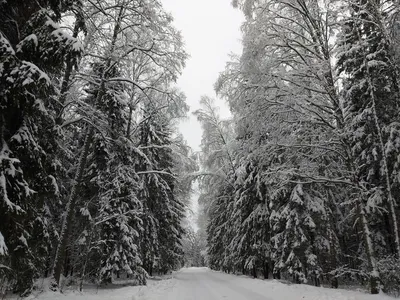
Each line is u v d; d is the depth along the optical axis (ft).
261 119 39.73
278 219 51.31
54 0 23.62
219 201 98.48
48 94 26.37
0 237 17.44
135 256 48.91
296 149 39.58
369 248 32.73
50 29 22.17
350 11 35.63
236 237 73.77
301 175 37.47
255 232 63.46
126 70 53.26
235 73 42.24
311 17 38.63
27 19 22.58
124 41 46.47
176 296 38.55
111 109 46.91
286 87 37.01
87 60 44.39
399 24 33.55
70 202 40.27
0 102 19.66
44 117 25.20
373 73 35.53
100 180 50.90
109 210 47.98
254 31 38.24
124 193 52.01
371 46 37.09
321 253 49.03
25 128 21.63
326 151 39.11
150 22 42.88
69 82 42.16
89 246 43.21
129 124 56.90
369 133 38.58
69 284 48.06
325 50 38.14
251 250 65.46
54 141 30.99
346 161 37.45
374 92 36.01
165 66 47.09
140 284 49.73
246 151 44.78
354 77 37.27
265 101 38.11
